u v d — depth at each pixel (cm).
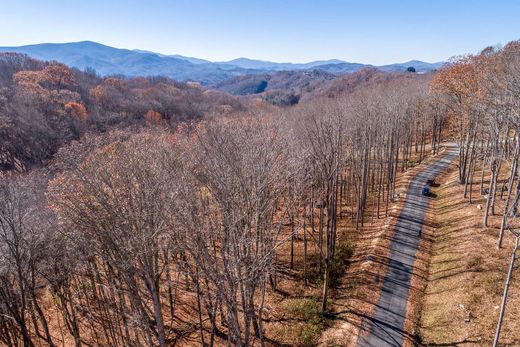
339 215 4488
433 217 4094
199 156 2236
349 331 2425
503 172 4491
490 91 3381
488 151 4584
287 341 2441
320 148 2827
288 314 2714
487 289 2489
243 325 2531
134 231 1708
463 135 5094
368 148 4541
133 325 2109
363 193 4191
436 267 3064
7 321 2194
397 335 2364
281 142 2706
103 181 1675
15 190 1981
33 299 2106
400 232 3769
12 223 1805
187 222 1691
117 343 2519
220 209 1839
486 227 3309
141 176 1712
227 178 1819
